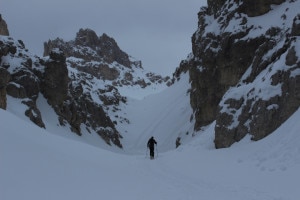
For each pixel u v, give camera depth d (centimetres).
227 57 4209
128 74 15825
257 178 1427
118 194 994
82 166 1241
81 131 6094
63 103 5600
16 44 5325
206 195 1145
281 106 2117
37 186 815
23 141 1192
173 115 7662
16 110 4156
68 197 820
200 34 5338
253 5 4122
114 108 9475
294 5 3675
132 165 1895
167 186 1280
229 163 1852
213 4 5406
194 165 1966
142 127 8388
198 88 4956
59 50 5656
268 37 3688
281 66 2283
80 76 9706
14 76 4784
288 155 1548
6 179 776
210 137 2969
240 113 2491
